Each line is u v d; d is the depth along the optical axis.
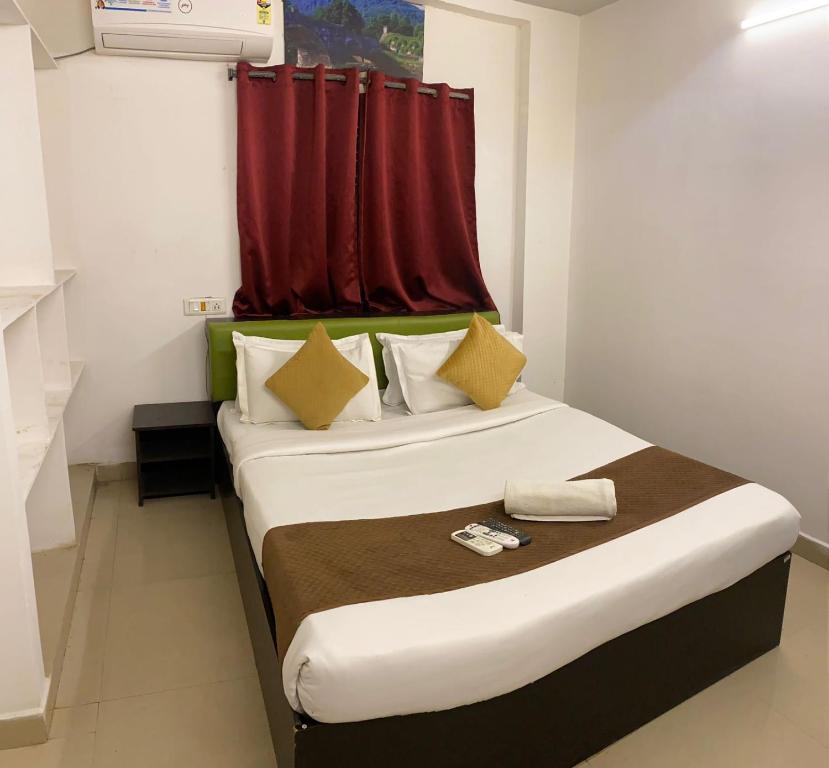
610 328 4.25
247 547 2.57
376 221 3.94
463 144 4.15
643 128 3.87
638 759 1.98
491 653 1.68
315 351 3.21
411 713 1.66
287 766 1.72
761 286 3.28
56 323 2.93
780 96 3.11
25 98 2.61
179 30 3.28
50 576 2.65
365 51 3.82
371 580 1.88
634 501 2.41
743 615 2.32
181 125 3.58
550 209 4.41
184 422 3.49
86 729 2.06
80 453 3.74
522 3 4.04
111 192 3.53
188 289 3.75
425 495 2.49
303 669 1.59
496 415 3.32
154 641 2.49
